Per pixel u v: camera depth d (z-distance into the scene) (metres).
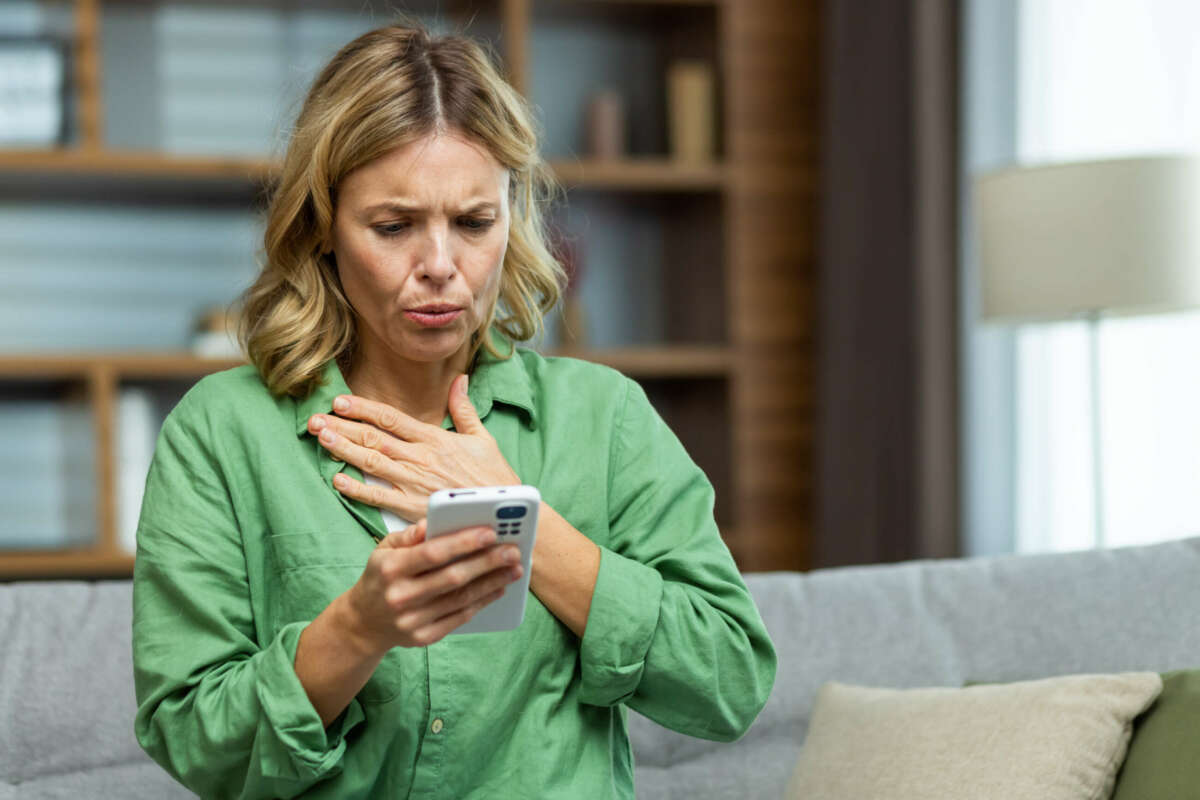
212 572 1.41
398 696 1.37
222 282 4.36
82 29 3.92
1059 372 3.55
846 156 4.14
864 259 4.08
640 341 4.65
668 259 4.65
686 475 1.56
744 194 4.40
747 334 4.40
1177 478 3.23
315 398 1.46
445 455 1.43
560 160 4.14
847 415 4.14
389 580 1.17
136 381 4.19
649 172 4.21
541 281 1.62
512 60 4.08
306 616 1.39
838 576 2.12
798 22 4.45
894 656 2.03
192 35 4.32
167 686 1.36
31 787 1.82
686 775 1.98
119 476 3.99
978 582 2.09
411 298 1.36
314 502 1.42
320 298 1.46
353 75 1.38
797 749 2.00
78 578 3.98
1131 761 1.73
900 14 3.92
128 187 4.10
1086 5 3.48
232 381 1.49
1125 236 2.79
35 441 4.05
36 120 3.91
